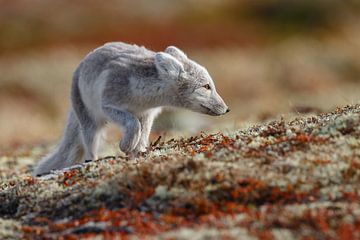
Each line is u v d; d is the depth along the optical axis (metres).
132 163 13.09
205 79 17.30
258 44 59.03
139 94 16.50
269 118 22.69
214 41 58.81
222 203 10.99
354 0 68.19
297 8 66.44
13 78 49.12
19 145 27.36
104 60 16.88
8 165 21.45
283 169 11.58
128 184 11.91
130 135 15.77
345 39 61.25
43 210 12.23
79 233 10.95
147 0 68.06
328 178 11.20
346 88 42.31
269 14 66.19
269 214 10.35
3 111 44.25
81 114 17.84
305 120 14.41
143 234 10.34
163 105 17.12
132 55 16.89
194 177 11.52
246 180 11.31
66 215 11.91
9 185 14.67
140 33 60.31
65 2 68.06
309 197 10.83
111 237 10.38
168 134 23.25
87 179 12.91
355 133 12.52
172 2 68.06
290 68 51.81
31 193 12.82
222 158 12.30
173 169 11.79
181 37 59.34
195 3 68.50
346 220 9.93
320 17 65.12
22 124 39.84
